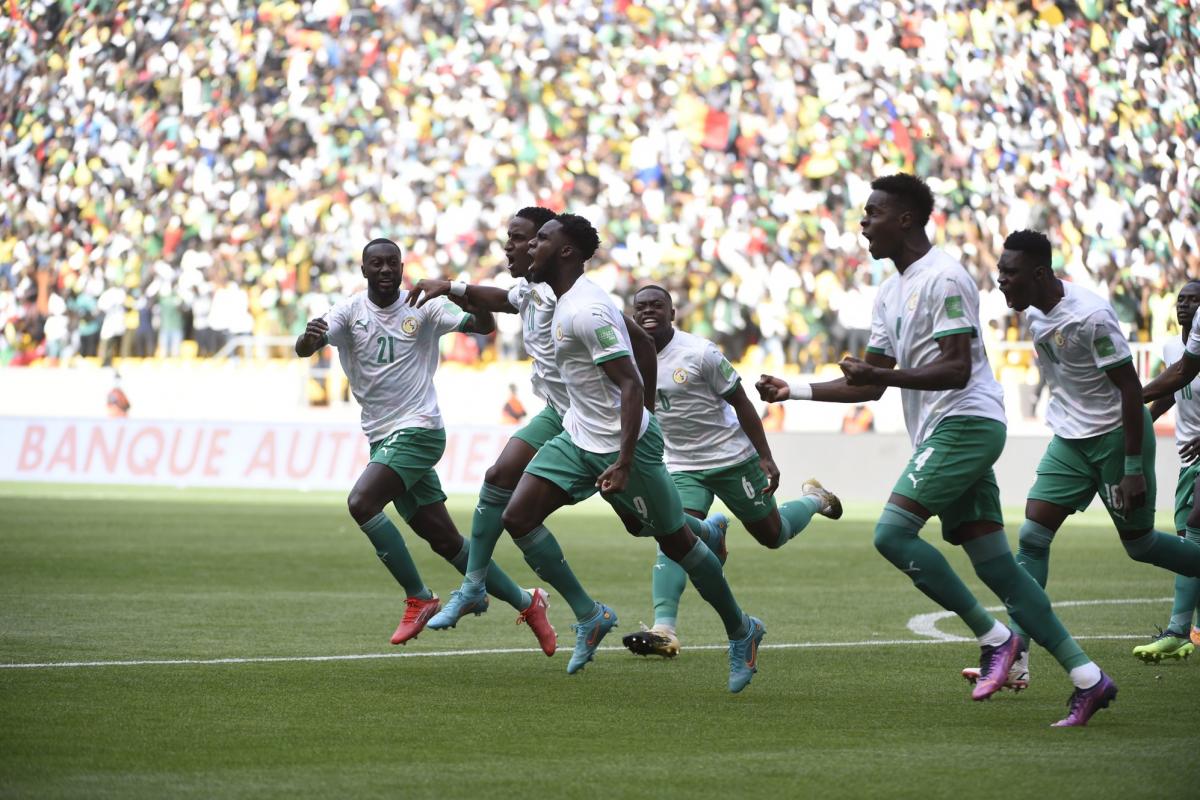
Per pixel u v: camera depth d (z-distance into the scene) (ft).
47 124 343.26
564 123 334.85
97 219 329.93
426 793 43.65
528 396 286.87
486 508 73.82
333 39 342.44
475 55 341.82
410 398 80.02
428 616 76.54
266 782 44.88
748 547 151.43
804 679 67.62
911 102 330.75
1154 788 44.62
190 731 53.11
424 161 329.31
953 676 68.54
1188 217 305.53
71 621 87.30
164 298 309.63
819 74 332.39
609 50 341.00
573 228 64.18
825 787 44.70
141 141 338.13
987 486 58.75
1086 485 70.79
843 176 320.70
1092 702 55.26
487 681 66.64
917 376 56.13
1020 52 330.54
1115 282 303.27
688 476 79.82
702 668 71.41
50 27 349.20
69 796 42.78
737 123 328.70
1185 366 75.00
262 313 307.37
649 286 79.25
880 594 106.93
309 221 319.88
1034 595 56.49
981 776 46.29
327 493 232.94
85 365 311.68
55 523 168.14
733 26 340.59
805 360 289.53
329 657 73.82
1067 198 314.96
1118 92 319.47
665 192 320.70
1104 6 324.19
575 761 48.57
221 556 133.18
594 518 193.67
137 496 221.46
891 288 60.29
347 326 79.97
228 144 336.29
